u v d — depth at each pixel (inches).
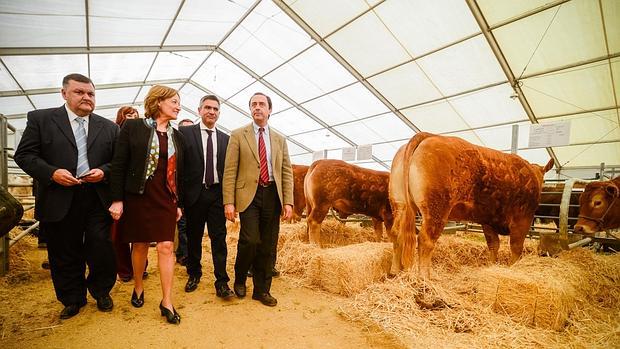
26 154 79.4
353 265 110.0
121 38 341.1
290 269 136.7
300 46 389.7
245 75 487.5
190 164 111.3
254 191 99.8
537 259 111.7
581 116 348.8
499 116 389.1
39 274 125.9
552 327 82.7
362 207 169.5
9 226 59.6
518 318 85.5
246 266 102.3
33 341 72.8
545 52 294.8
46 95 415.5
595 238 156.5
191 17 337.4
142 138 83.4
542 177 144.6
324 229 196.4
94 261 88.2
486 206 119.0
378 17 317.4
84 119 89.5
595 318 90.3
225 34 402.9
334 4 317.1
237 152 101.5
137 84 487.8
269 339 77.5
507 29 287.0
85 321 83.1
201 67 491.5
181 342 74.4
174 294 106.0
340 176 162.9
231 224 217.0
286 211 107.9
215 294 107.3
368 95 441.1
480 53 317.7
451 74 354.6
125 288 109.3
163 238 84.4
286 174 109.9
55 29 285.6
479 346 73.3
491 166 115.8
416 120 456.4
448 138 112.0
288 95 503.2
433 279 110.2
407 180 108.7
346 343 76.4
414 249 107.7
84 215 87.6
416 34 322.3
